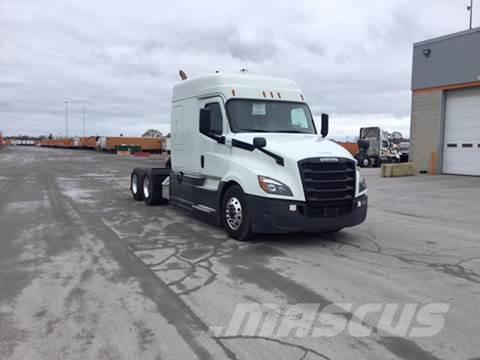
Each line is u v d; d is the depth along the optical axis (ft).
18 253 21.68
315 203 22.75
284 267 19.57
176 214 33.73
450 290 16.74
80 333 12.85
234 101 26.76
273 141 24.59
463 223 30.86
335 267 19.63
